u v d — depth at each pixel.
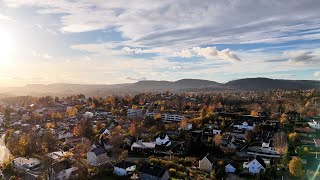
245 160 103.44
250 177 88.00
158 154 110.00
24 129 162.38
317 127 147.50
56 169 87.94
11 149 123.94
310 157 103.00
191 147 109.69
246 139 127.31
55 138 135.00
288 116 171.12
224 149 110.69
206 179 83.88
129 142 123.12
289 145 117.81
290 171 85.94
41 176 89.56
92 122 177.25
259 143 124.75
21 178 91.12
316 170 90.12
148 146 114.81
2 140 148.25
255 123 156.25
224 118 166.00
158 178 83.75
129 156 109.19
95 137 138.88
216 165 93.44
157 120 163.75
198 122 157.50
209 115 171.12
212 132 136.62
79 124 153.25
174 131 143.88
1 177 91.50
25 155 114.00
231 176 89.00
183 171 90.75
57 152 112.06
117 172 90.31
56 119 196.50
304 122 159.75
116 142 117.25
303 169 90.25
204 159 92.94
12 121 199.50
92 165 98.38
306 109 192.38
